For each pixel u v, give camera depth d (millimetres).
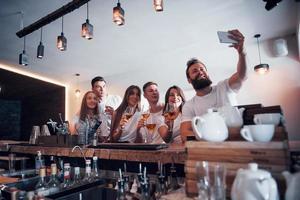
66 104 5535
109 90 4918
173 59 4043
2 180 1576
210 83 1971
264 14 2607
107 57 3867
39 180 1500
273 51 3350
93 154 1590
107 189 1445
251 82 3545
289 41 3271
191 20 2676
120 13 1774
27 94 5875
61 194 1287
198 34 3062
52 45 3328
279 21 2811
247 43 3480
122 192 1341
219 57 3771
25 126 6082
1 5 2316
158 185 1274
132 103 3117
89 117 3326
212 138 826
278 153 726
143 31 2932
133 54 3756
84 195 1374
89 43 3271
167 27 2840
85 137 1848
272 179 678
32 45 3350
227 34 1251
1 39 3162
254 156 759
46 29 2803
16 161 2109
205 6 2391
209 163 820
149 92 3119
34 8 2375
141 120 2885
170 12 2488
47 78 5125
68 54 3711
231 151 799
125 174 1525
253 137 773
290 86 3289
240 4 2387
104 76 4988
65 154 1764
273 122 804
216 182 776
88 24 1980
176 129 2611
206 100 1950
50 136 2012
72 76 4992
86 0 1910
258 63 3486
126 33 2979
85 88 5320
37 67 4434
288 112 3281
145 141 2850
